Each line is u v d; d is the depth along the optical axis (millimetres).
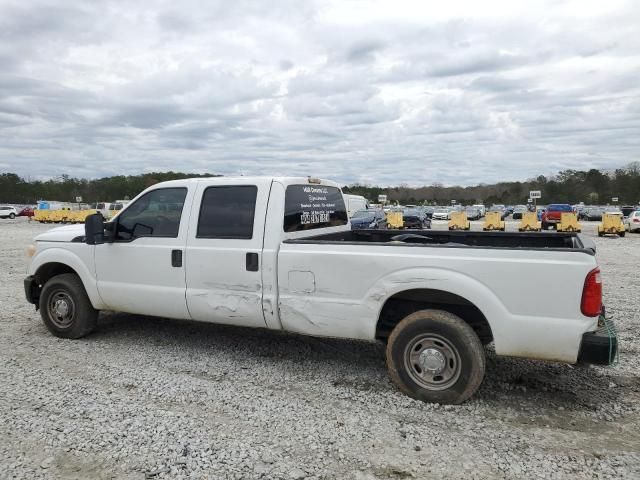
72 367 4996
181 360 5223
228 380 4660
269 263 4715
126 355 5383
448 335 4035
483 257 3949
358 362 5172
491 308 3912
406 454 3320
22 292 9055
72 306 5910
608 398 4238
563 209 35062
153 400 4172
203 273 5043
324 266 4477
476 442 3484
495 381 4602
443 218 46594
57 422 3754
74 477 3049
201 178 5223
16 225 40438
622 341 5793
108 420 3783
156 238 5320
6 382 4570
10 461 3227
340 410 3994
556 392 4359
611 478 3033
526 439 3529
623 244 20281
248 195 4926
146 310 5457
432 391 4109
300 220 5145
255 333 6191
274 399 4211
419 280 4105
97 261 5684
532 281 3803
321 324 4539
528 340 3836
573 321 3715
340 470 3129
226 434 3572
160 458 3250
